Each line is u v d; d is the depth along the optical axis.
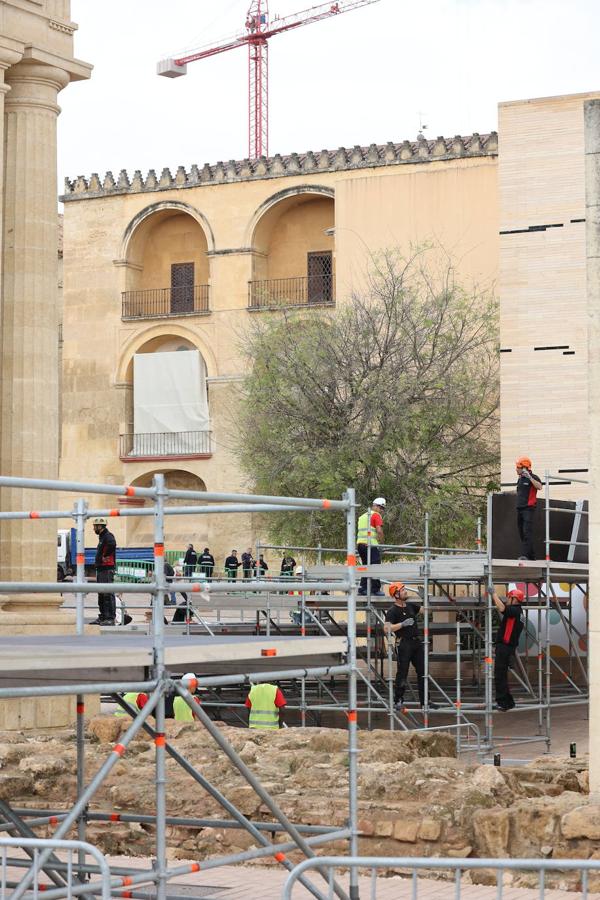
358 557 28.28
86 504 11.50
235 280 64.12
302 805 15.08
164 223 67.12
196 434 65.00
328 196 62.12
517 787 15.90
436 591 34.72
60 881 11.37
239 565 57.03
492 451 43.28
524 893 13.02
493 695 29.95
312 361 43.62
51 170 23.05
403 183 54.44
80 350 67.50
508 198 34.78
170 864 14.64
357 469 42.09
